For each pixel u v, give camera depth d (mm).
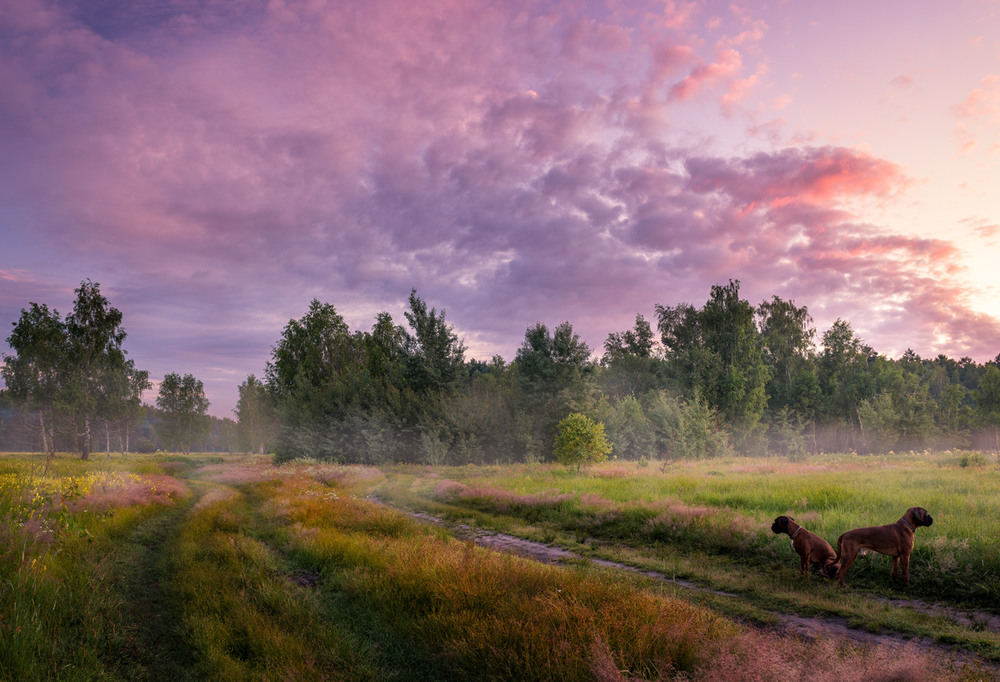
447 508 16953
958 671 4641
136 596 7539
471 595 6590
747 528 10680
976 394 73938
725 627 5590
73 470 24750
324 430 49938
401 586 7355
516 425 44781
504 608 6148
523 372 47312
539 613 5820
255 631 5906
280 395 65812
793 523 8781
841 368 80062
